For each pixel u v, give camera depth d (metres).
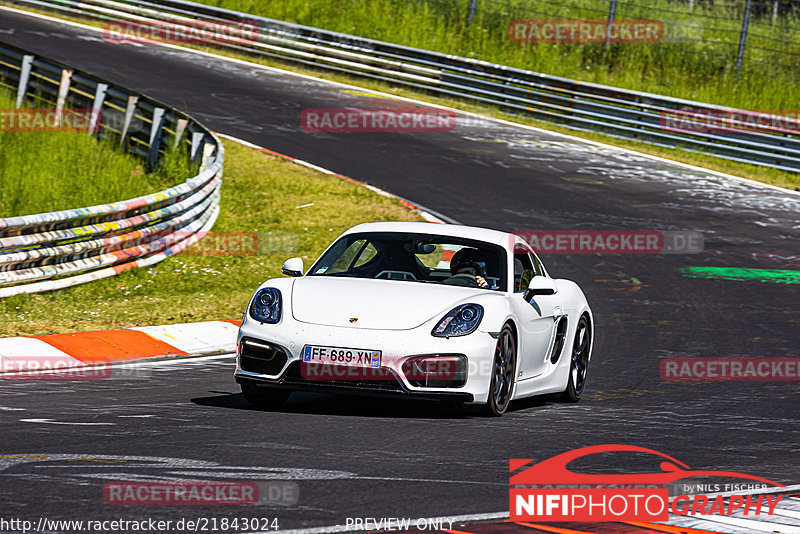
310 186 67.88
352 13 125.69
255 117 86.62
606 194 70.94
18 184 54.34
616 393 31.66
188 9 117.50
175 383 29.25
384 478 19.25
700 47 113.56
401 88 103.62
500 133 88.88
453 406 25.92
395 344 24.17
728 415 28.78
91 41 111.12
